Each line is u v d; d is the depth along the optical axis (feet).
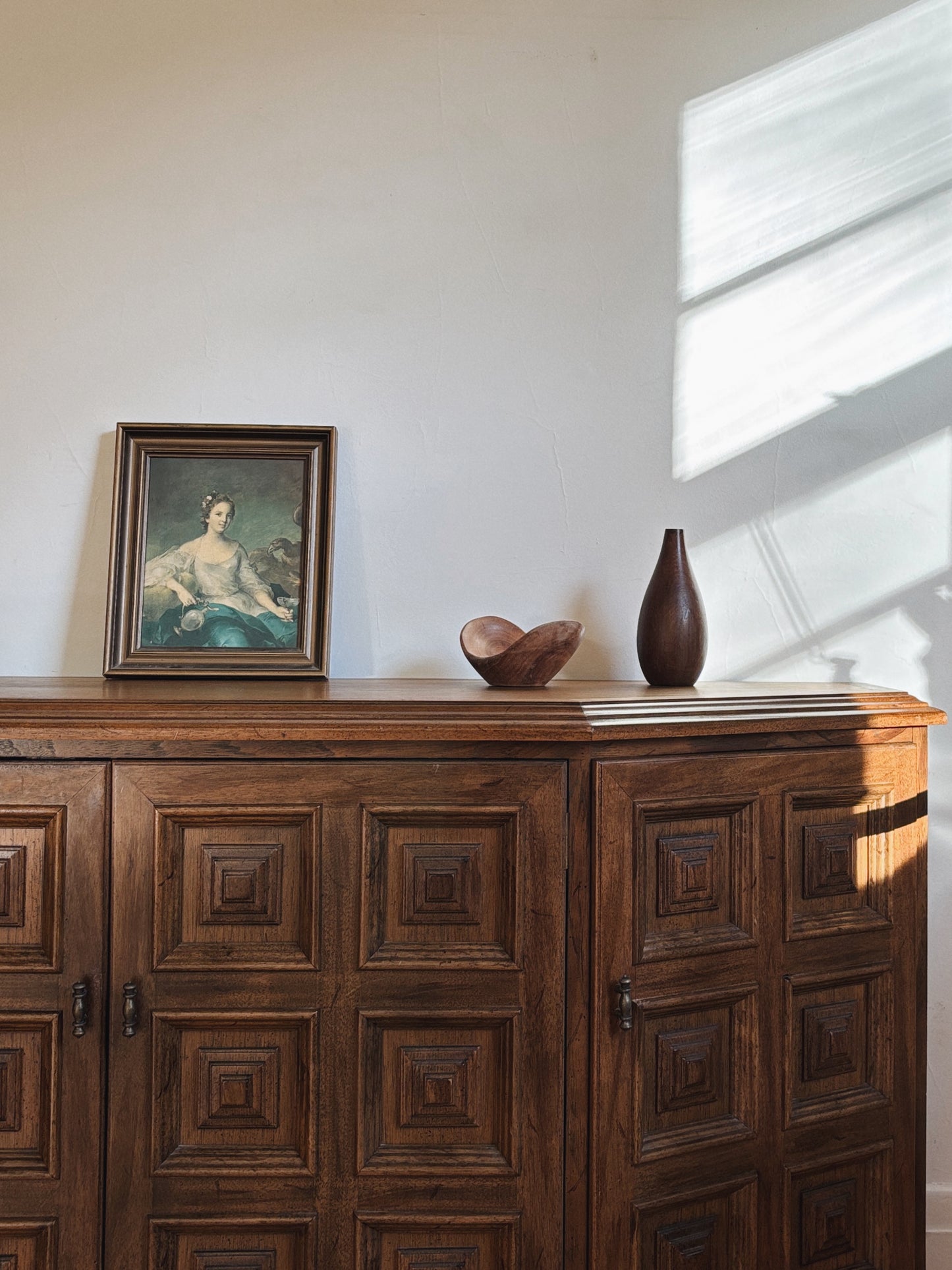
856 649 6.32
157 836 4.39
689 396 6.22
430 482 6.12
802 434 6.28
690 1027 4.67
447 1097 4.47
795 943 4.83
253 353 6.04
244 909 4.44
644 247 6.17
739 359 6.24
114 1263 4.39
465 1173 4.45
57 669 5.99
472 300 6.11
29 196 5.93
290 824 4.46
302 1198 4.45
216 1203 4.43
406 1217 4.45
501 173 6.11
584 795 4.47
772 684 5.90
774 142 6.23
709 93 6.18
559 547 6.17
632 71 6.15
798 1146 4.85
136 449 5.93
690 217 6.19
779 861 4.81
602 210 6.15
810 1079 4.89
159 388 6.02
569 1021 4.48
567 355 6.16
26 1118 4.41
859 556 6.31
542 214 6.13
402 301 6.09
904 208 6.29
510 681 5.43
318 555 5.93
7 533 5.96
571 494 6.17
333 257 6.06
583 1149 4.49
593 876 4.46
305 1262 4.44
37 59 5.93
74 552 5.99
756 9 6.20
